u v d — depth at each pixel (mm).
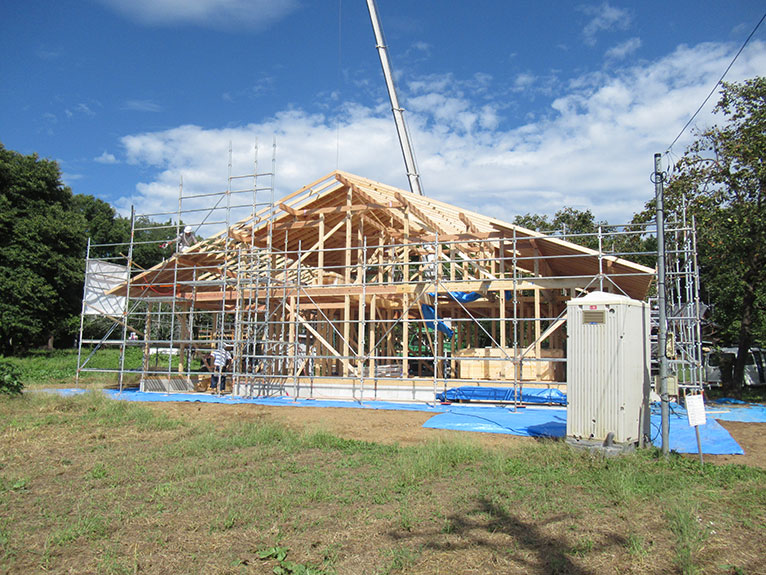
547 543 4270
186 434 8930
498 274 16266
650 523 4727
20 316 29516
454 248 15977
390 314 18734
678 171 17031
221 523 4754
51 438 8469
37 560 4059
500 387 13883
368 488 5816
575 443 7391
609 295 7637
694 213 16047
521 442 8242
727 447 8172
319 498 5469
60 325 33562
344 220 16203
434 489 5766
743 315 16203
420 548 4176
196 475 6453
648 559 3969
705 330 20203
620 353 7227
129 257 16953
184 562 4004
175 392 16984
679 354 15906
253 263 16188
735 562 3943
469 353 14914
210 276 18109
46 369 24406
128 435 8820
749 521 4730
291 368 16891
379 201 15469
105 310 17609
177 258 16469
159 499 5500
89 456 7379
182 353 18266
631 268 12609
